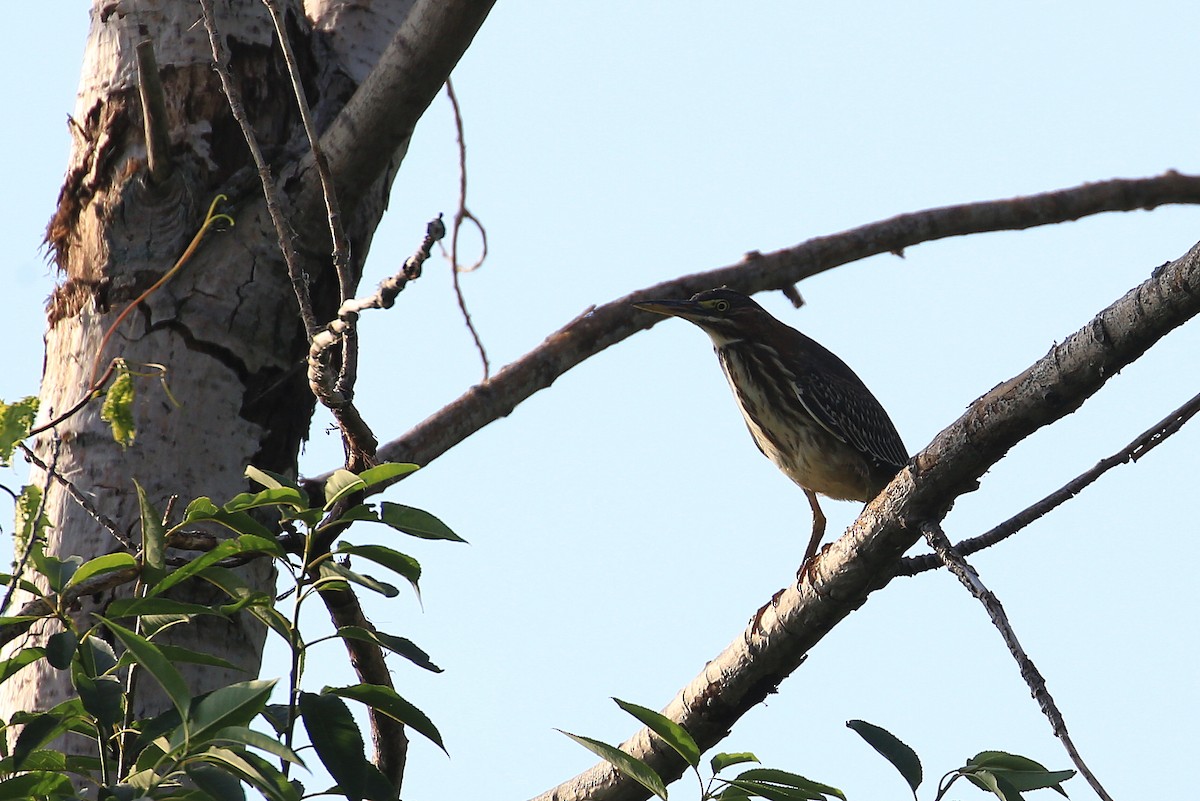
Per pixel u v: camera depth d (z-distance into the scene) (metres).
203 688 8.78
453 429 11.61
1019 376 7.74
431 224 6.18
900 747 7.25
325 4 10.93
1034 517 8.62
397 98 9.60
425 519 6.98
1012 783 6.99
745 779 7.21
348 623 8.45
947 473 8.02
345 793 6.34
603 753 7.09
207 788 5.59
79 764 6.50
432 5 9.33
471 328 9.89
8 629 7.68
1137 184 15.96
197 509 6.78
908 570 8.89
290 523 7.36
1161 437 8.44
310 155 9.91
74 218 9.82
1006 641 7.29
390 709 6.80
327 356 7.09
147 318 9.48
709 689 9.33
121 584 7.75
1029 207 15.36
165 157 9.43
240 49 10.08
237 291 9.64
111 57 10.04
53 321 9.78
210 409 9.44
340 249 7.25
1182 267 7.04
